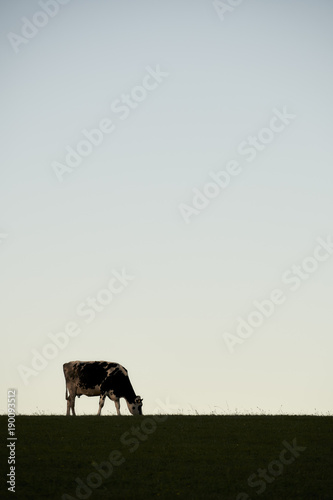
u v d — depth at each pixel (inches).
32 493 1064.8
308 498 1058.1
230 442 1306.6
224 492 1074.1
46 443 1294.3
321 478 1133.1
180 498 1046.4
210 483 1105.4
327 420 1494.8
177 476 1133.7
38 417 1533.0
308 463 1195.3
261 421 1481.3
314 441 1315.2
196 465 1182.9
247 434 1357.0
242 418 1519.4
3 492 1066.7
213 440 1316.4
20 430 1384.1
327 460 1212.5
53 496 1055.6
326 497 1061.8
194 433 1364.4
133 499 1040.2
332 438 1333.7
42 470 1155.9
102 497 1048.2
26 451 1244.5
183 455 1229.7
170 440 1316.4
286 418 1520.7
